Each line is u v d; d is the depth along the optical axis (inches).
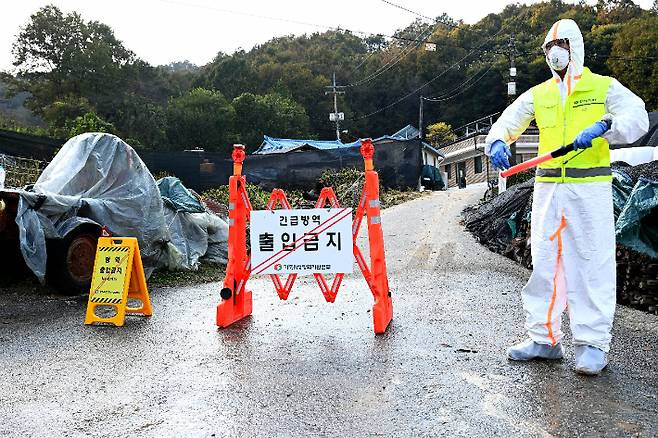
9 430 121.5
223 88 2005.4
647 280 211.8
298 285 283.1
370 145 196.1
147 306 229.3
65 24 1569.9
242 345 180.7
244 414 126.1
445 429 115.3
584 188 144.4
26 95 1913.1
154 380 150.3
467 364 154.6
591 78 148.1
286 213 200.7
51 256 265.4
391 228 483.8
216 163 775.7
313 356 166.9
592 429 113.0
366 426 118.0
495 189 683.4
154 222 312.0
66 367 163.6
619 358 156.1
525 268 305.6
